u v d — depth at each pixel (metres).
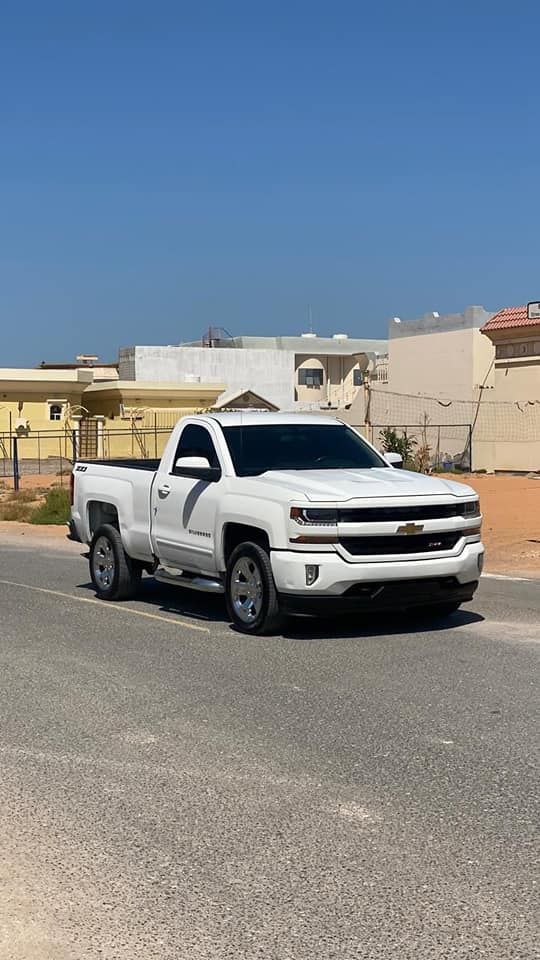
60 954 3.95
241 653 9.14
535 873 4.59
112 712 7.31
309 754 6.29
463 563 9.46
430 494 9.39
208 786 5.76
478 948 3.96
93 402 64.00
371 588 9.17
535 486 33.19
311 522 9.05
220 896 4.41
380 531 9.10
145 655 9.17
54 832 5.15
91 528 12.80
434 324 51.84
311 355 77.31
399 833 5.06
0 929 4.15
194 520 10.55
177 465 10.41
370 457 11.02
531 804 5.43
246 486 9.84
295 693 7.73
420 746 6.42
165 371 72.06
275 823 5.21
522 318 43.81
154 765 6.14
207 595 12.77
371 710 7.23
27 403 58.09
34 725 7.02
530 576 14.41
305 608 9.16
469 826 5.14
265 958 3.91
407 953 3.93
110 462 12.82
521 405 43.84
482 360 48.69
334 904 4.32
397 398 53.28
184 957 3.92
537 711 7.16
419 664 8.59
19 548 19.42
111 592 12.34
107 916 4.25
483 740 6.52
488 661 8.69
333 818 5.27
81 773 6.03
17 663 8.95
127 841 5.02
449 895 4.39
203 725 6.95
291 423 11.05
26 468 56.38
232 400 63.00
